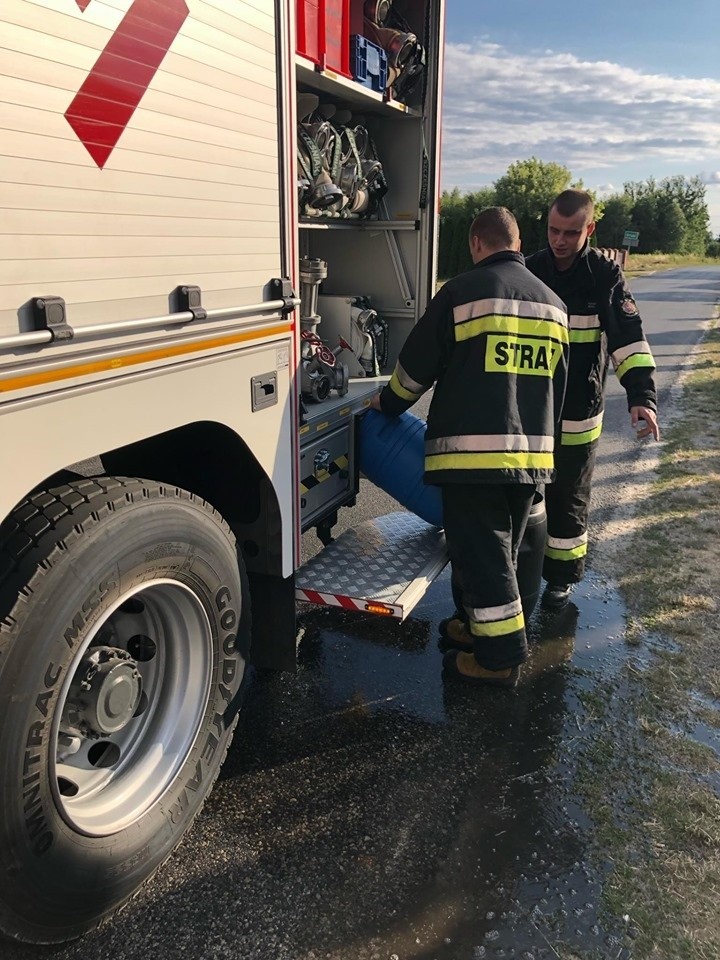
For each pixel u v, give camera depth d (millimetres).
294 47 2369
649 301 22438
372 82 3541
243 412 2299
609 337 3408
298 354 2578
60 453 1626
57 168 1536
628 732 2941
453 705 3082
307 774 2660
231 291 2162
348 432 3385
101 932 2021
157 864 2133
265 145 2252
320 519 3244
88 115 1598
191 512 2076
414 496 3367
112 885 1958
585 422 3549
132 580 1891
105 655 1982
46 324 1523
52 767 1718
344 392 3455
